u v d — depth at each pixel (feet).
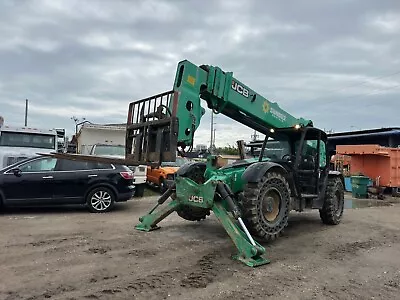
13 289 12.60
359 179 46.50
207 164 22.09
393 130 61.77
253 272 15.10
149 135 18.04
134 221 25.68
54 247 18.11
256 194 18.56
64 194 29.07
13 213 28.86
